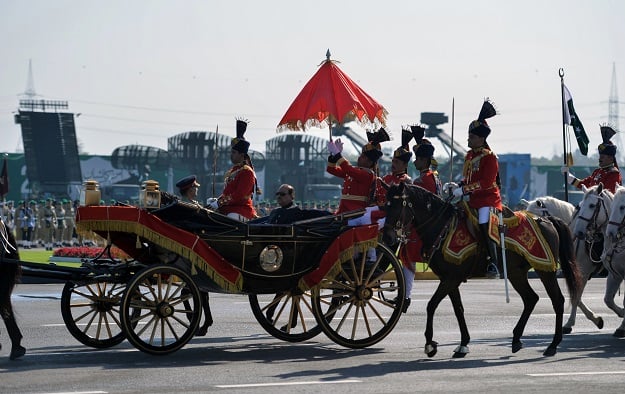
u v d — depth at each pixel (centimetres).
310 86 2559
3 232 1867
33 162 11075
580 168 11488
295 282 2038
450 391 1578
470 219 1997
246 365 1823
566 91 2822
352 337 2078
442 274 1981
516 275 2059
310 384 1625
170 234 1884
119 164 11012
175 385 1599
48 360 1853
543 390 1597
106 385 1591
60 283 3444
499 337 2292
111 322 2391
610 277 2425
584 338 2308
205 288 2022
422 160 2286
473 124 2027
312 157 10919
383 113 2583
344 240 2036
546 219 2150
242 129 2264
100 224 1845
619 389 1611
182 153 10725
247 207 2247
